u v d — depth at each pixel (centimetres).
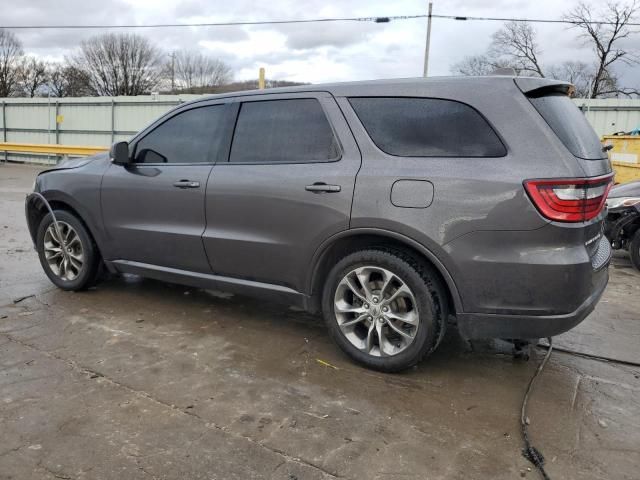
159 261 425
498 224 288
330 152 342
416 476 238
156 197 412
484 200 289
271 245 361
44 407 286
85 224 465
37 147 2034
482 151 298
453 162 303
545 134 287
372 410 293
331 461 247
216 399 301
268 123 373
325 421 281
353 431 272
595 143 327
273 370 339
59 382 314
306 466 243
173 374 329
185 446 255
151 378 323
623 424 285
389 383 325
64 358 347
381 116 330
